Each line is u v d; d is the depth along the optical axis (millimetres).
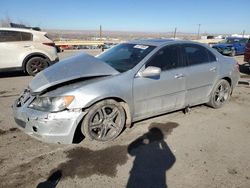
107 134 4008
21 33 8891
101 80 3854
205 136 4281
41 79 3898
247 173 3279
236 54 19797
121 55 4645
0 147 3797
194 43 5031
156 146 3902
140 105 4227
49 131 3502
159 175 3201
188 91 4840
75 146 3836
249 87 7910
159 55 4430
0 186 2949
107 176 3166
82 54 4730
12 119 4887
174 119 4941
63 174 3186
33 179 3082
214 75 5234
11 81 8406
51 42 9438
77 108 3561
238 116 5234
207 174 3238
